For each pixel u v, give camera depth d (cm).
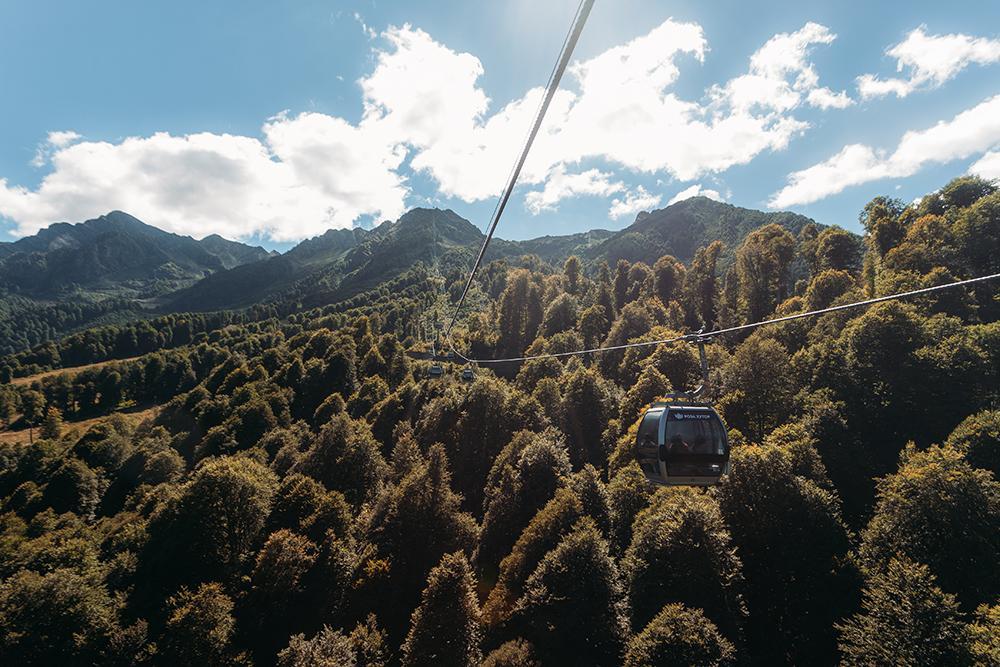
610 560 4666
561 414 8744
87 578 5662
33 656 4859
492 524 6181
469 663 4188
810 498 4800
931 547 4103
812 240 14275
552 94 841
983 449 4788
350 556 5903
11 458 13912
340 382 14262
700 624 3622
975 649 3083
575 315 15650
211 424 12669
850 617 4134
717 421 1856
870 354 6531
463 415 8800
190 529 6275
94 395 19750
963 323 7050
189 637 4678
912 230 9525
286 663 4094
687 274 16388
